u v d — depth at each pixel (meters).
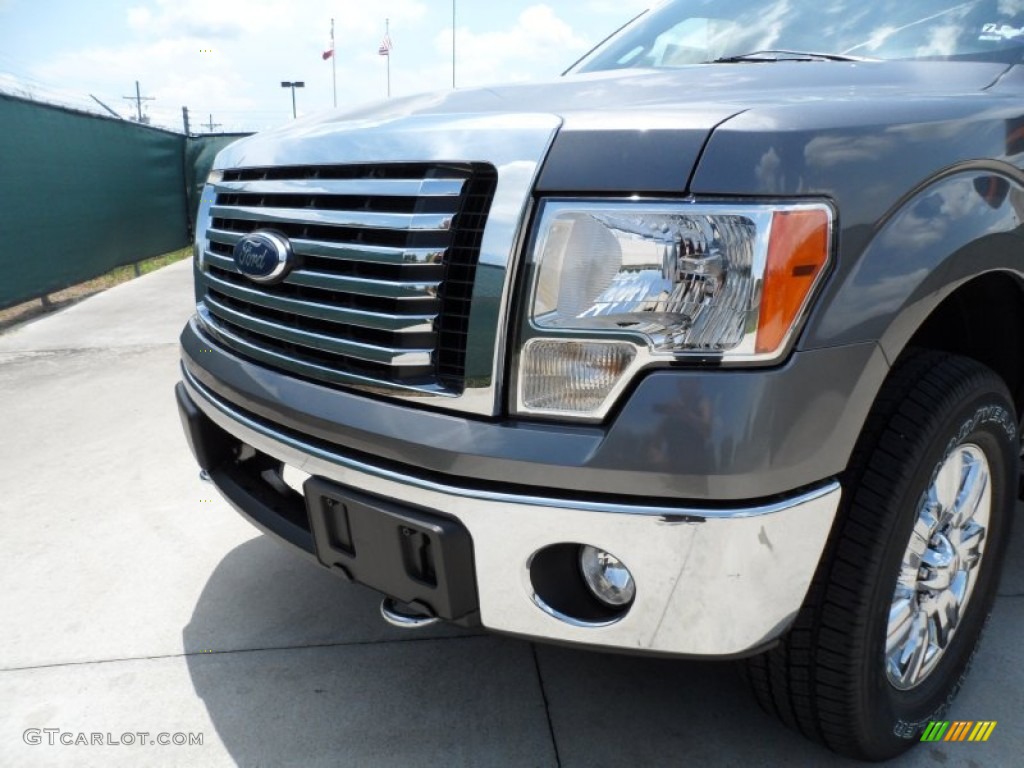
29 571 2.72
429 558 1.51
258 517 2.00
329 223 1.68
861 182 1.39
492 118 1.53
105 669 2.21
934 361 1.64
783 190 1.32
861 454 1.55
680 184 1.34
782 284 1.31
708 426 1.30
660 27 2.95
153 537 2.95
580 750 1.89
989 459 1.84
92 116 9.50
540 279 1.39
